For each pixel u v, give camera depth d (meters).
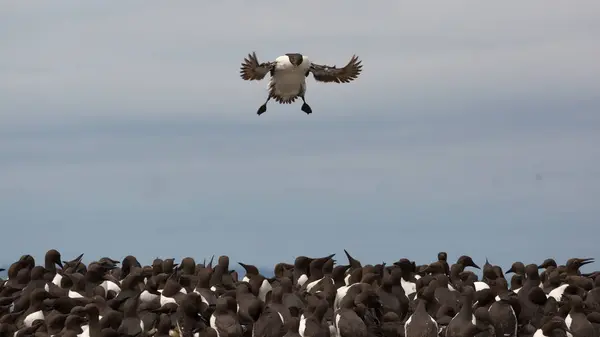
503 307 30.83
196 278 34.56
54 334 29.48
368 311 30.66
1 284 35.81
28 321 31.39
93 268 35.44
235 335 28.81
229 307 29.81
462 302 30.66
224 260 35.50
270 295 31.77
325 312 29.36
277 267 37.28
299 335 28.66
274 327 29.25
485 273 37.62
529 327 31.55
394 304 31.62
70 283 34.78
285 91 35.62
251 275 34.56
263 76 35.41
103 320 29.98
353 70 35.94
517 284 37.28
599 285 34.75
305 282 35.16
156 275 33.94
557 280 35.12
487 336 30.09
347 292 31.25
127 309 30.72
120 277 37.44
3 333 30.25
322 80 36.03
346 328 29.03
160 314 30.73
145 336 30.00
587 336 30.70
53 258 37.09
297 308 30.62
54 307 31.27
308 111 36.12
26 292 33.84
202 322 30.11
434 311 31.30
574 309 31.34
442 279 32.19
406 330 29.11
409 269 35.16
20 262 36.41
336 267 34.59
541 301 32.88
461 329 29.20
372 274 32.94
